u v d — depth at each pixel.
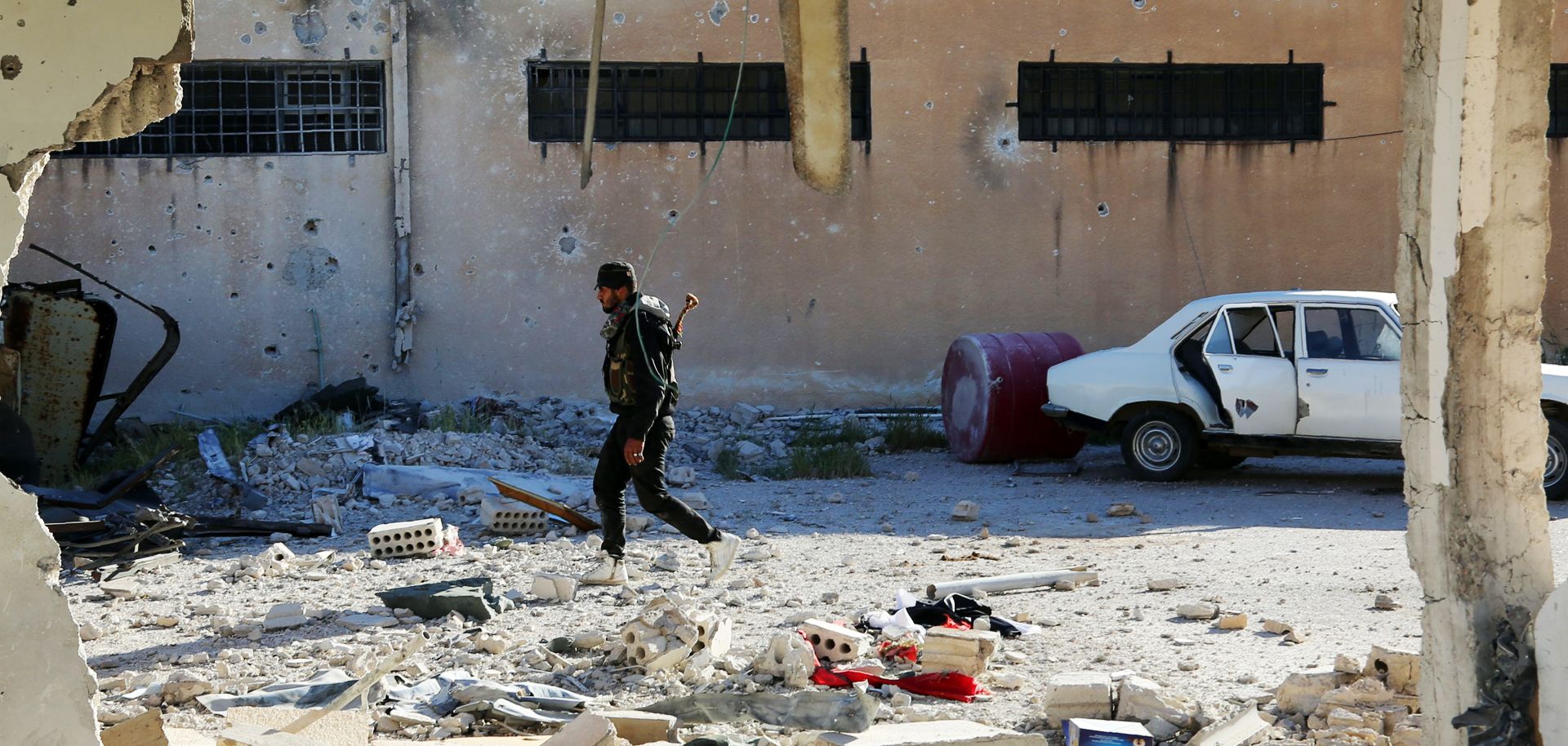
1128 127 16.59
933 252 16.27
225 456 11.71
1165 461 11.58
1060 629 6.18
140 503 9.40
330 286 15.29
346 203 15.30
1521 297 3.24
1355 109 16.64
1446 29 3.23
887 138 16.16
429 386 15.47
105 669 5.64
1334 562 7.74
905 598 6.45
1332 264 16.67
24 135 3.08
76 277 14.80
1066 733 4.38
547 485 10.67
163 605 7.04
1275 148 16.58
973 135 16.27
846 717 4.38
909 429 14.34
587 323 15.74
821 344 16.12
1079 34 16.33
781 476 12.37
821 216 16.08
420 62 15.34
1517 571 3.23
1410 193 3.36
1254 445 11.11
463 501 10.56
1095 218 16.47
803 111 3.91
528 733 4.56
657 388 6.76
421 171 15.39
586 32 15.58
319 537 9.32
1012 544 8.66
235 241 15.12
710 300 15.96
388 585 7.46
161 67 3.24
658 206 15.84
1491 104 3.21
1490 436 3.25
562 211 15.66
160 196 14.96
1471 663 3.22
